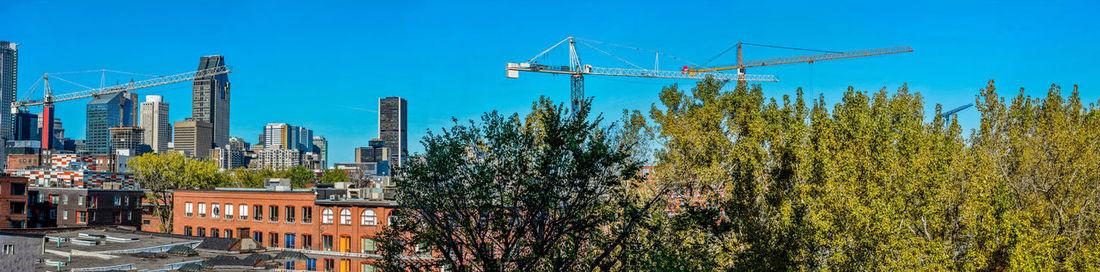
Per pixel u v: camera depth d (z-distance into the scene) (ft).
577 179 90.43
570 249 91.66
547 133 91.35
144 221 434.71
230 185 563.89
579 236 94.53
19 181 368.07
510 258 88.63
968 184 132.36
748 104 168.35
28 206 398.01
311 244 274.36
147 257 229.86
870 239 124.16
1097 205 140.97
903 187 134.00
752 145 156.04
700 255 119.34
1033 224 138.00
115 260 219.41
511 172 92.02
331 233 270.87
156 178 494.18
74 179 480.64
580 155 88.12
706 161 155.84
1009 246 126.21
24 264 188.65
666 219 111.14
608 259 100.32
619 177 93.04
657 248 103.14
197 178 525.75
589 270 93.61
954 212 135.33
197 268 216.74
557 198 90.27
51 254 223.30
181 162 508.94
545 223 96.02
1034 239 125.90
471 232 90.43
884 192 132.46
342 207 269.85
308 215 277.44
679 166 147.64
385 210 258.37
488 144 94.48
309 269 272.31
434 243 97.04
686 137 157.79
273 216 286.66
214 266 224.94
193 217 312.09
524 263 90.12
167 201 482.69
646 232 110.22
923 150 139.85
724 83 177.37
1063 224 140.77
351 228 266.16
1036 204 143.23
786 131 161.58
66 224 387.55
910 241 125.59
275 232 285.02
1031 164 145.79
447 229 94.94
